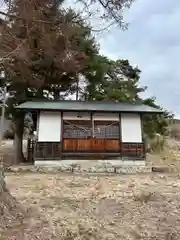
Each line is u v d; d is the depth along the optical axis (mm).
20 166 16781
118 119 17844
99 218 6047
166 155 23375
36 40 5988
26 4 5281
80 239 4777
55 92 21547
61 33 6062
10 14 5270
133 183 11477
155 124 27453
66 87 21391
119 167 16422
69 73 19156
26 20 5414
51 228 5191
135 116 17984
